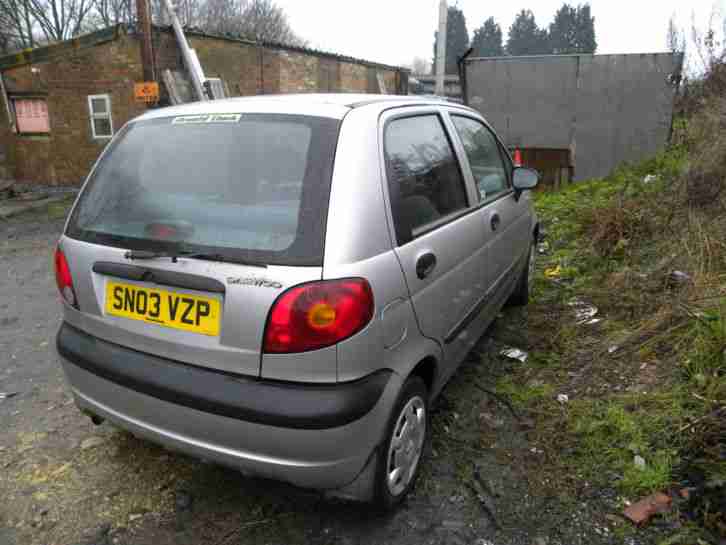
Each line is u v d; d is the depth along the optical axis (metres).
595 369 3.44
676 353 3.33
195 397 2.01
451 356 2.83
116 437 3.01
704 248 4.34
